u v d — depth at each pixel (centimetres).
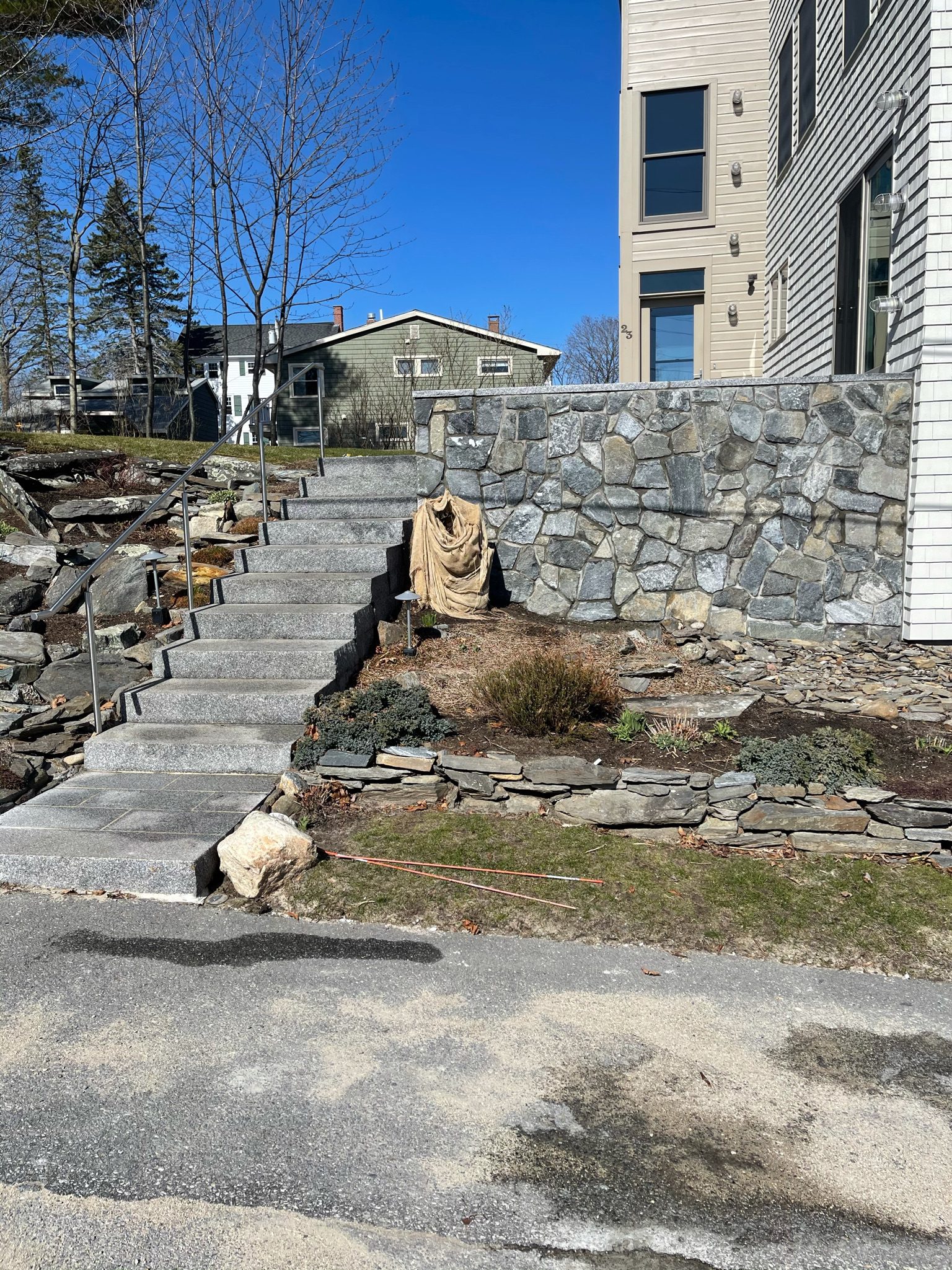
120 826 464
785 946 391
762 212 1331
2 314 2511
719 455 738
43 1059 313
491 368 2706
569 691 546
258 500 865
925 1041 328
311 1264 232
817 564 727
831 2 963
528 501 779
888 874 441
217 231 1711
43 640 649
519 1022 337
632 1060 315
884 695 598
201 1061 312
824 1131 281
